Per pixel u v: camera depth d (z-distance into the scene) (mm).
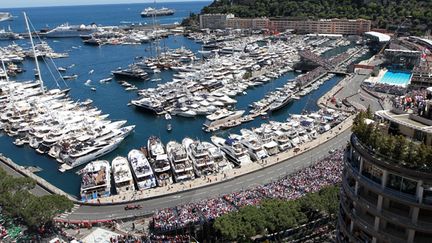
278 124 191000
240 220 95750
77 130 191875
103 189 135250
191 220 105562
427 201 50531
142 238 102000
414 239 53969
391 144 52812
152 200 126500
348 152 64812
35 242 101625
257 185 132625
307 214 104188
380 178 55188
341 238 67938
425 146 50625
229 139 172000
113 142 182875
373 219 59188
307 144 169750
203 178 141125
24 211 102812
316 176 127625
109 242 101000
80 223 111062
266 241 95688
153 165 152625
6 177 122500
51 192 134625
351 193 60312
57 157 173250
